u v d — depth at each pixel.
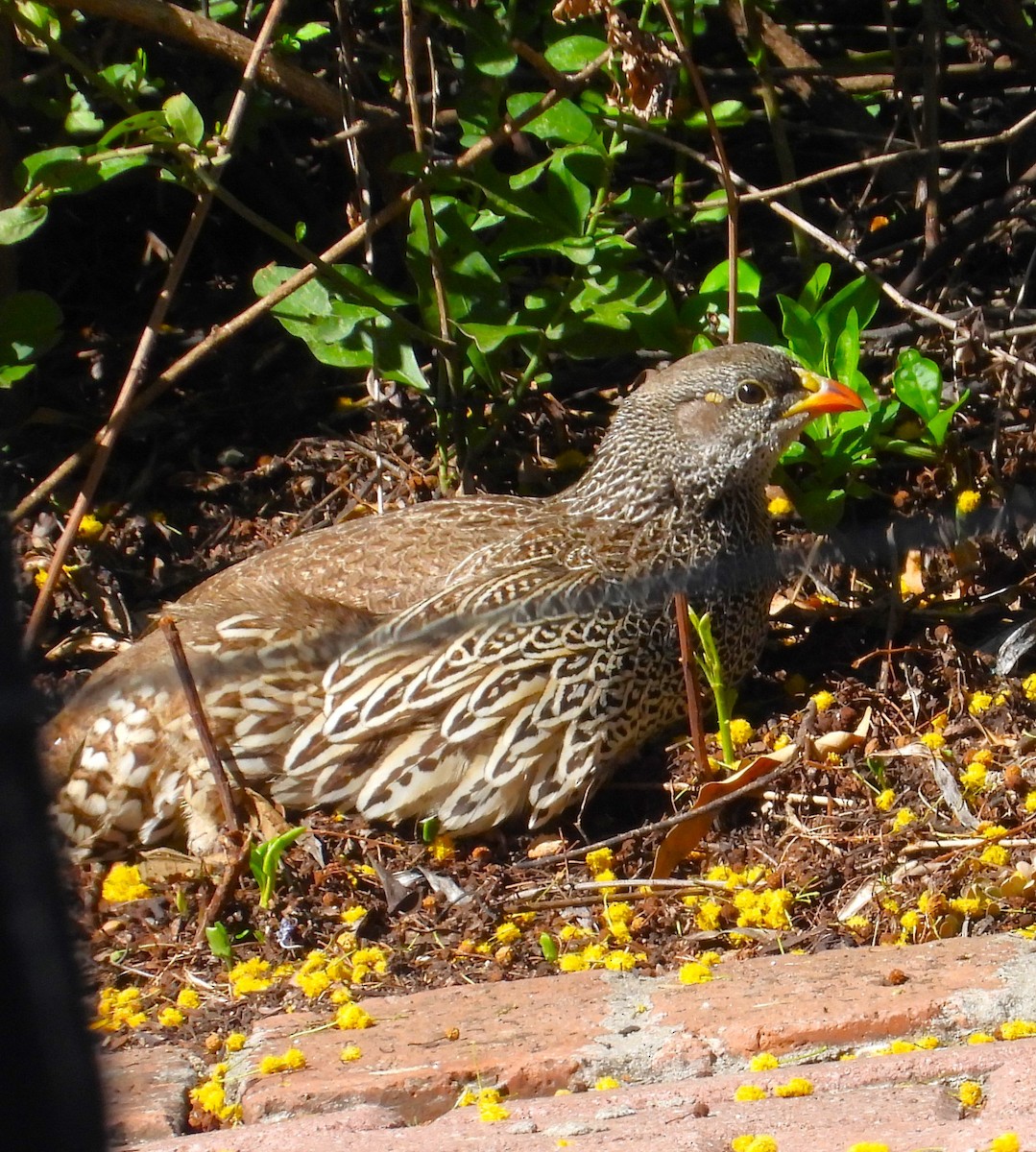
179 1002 7.12
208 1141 5.65
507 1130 5.55
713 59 13.12
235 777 8.53
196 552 11.21
